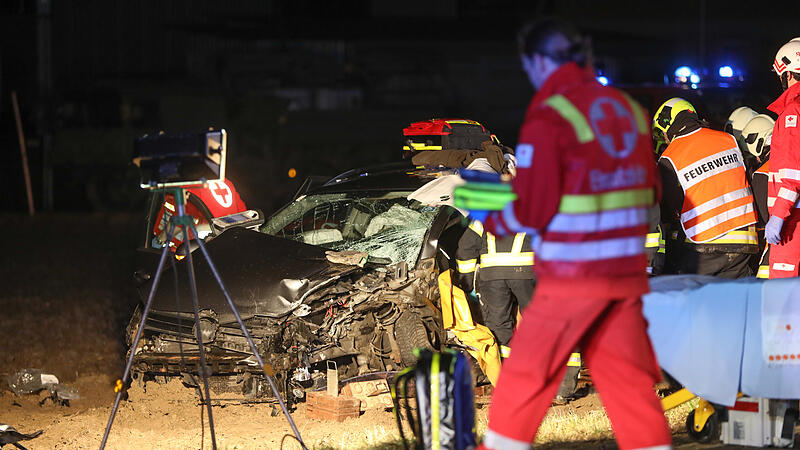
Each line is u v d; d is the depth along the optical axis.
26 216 98.12
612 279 13.59
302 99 118.44
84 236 80.75
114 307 47.53
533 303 14.06
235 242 29.05
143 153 20.66
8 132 112.75
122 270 60.88
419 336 26.72
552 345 13.67
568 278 13.59
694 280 20.31
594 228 13.48
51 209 105.06
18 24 116.00
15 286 55.16
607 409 14.28
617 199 13.56
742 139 29.12
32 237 80.25
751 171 28.28
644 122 14.12
